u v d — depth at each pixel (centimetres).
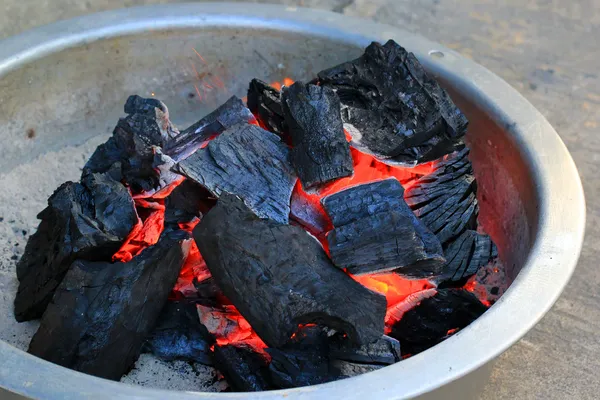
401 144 79
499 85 85
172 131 85
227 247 71
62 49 88
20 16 121
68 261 75
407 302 77
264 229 72
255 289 70
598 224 98
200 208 78
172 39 92
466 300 76
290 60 93
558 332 89
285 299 70
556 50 125
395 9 134
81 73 90
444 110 79
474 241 78
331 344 72
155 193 83
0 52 85
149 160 81
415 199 79
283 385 71
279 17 91
